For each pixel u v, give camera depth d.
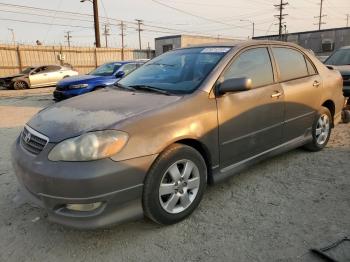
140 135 2.79
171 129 2.96
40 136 2.89
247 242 2.84
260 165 4.53
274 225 3.08
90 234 3.03
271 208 3.39
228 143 3.49
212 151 3.33
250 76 3.79
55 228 3.13
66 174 2.57
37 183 2.70
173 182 3.04
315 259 2.60
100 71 11.62
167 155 2.94
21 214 3.40
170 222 3.08
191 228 3.08
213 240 2.89
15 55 24.11
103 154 2.62
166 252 2.75
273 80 4.07
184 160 3.10
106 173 2.60
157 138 2.87
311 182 3.97
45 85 19.75
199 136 3.17
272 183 3.97
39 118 3.27
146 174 2.84
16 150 3.11
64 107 3.40
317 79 4.76
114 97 3.50
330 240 2.83
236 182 4.02
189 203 3.20
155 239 2.93
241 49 3.80
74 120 2.94
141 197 2.86
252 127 3.73
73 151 2.63
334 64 8.66
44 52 25.56
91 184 2.56
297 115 4.40
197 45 4.28
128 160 2.71
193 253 2.73
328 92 4.96
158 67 4.11
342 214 3.23
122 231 3.05
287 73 4.32
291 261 2.59
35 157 2.80
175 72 3.80
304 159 4.73
